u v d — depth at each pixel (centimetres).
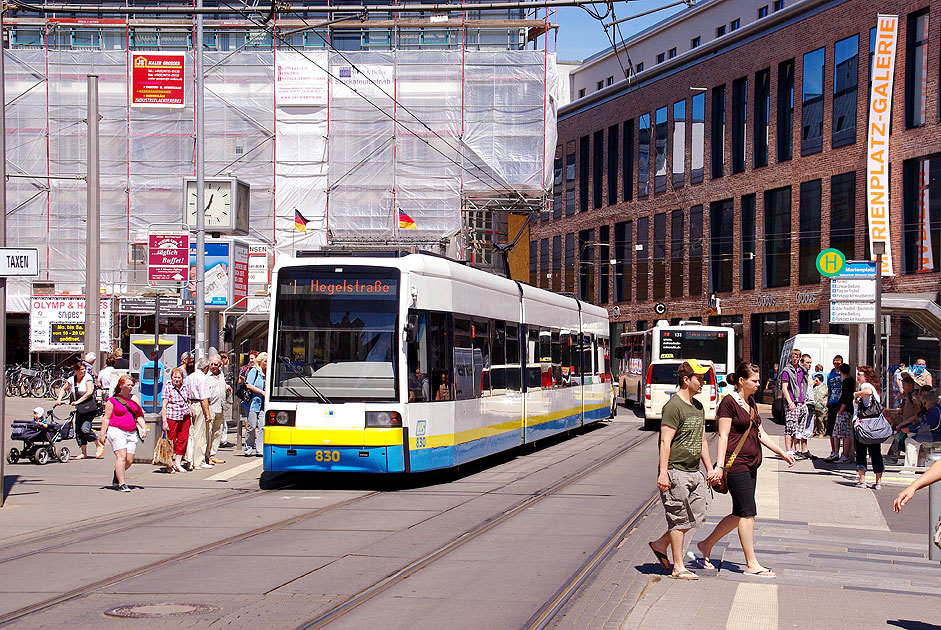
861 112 4250
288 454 1600
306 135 4047
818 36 4528
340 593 869
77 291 3916
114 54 3972
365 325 1623
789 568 1016
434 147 4106
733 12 5922
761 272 4931
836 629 764
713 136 5359
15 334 4588
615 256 6322
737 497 971
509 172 4131
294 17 4200
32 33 4234
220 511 1387
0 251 1411
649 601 848
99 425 2630
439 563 1015
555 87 4166
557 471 1934
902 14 3994
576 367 2792
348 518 1322
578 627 761
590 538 1170
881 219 4009
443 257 1812
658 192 5862
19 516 1327
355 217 4062
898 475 1947
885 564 1055
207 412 1919
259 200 4028
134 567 985
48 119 3947
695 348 3212
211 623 761
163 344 2669
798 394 2284
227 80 4028
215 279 2359
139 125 3966
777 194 4847
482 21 4269
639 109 6047
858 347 2389
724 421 969
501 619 783
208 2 4147
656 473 1895
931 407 1970
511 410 2114
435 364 1695
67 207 3941
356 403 1596
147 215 3953
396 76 4109
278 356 1633
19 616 783
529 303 2308
